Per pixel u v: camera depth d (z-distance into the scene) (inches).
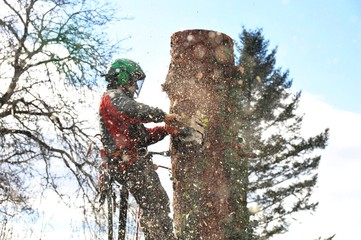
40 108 449.7
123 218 130.0
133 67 133.7
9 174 411.8
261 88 934.4
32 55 458.3
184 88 131.4
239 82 136.8
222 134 128.3
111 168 126.9
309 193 967.0
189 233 122.5
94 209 252.5
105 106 126.3
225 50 134.4
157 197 125.3
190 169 125.8
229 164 127.3
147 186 124.9
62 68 456.8
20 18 470.0
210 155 126.2
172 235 123.0
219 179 125.7
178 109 130.6
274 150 981.2
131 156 125.2
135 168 125.0
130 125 125.2
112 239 128.0
